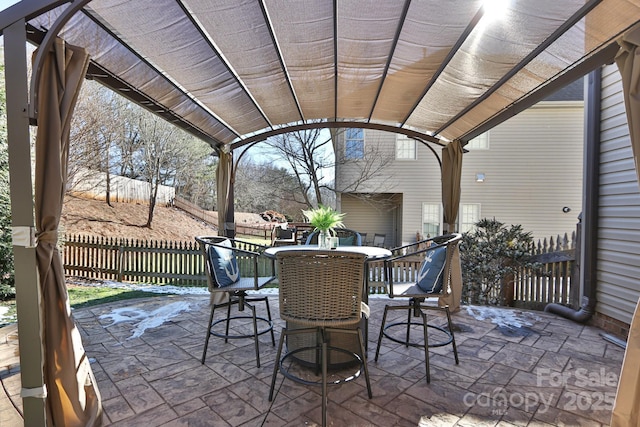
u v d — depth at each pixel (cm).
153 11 209
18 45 172
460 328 369
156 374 259
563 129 956
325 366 203
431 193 1016
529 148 964
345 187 1040
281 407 217
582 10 192
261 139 461
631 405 176
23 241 173
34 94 173
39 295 177
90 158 909
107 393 232
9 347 308
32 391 174
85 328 363
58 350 184
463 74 288
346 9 218
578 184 954
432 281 279
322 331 211
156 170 1294
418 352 304
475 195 976
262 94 348
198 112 365
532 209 965
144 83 291
